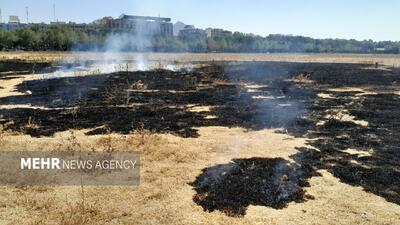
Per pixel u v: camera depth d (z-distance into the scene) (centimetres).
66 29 8919
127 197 1025
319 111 2184
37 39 7912
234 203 1001
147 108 2214
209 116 2028
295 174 1205
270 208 980
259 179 1159
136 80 3453
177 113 2091
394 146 1509
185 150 1406
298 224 898
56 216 912
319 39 13562
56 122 1836
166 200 1011
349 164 1300
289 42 12406
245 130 1738
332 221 916
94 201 998
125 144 1456
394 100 2573
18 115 1980
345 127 1814
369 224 903
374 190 1091
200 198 1024
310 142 1559
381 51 11856
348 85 3353
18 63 4788
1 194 1023
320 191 1084
